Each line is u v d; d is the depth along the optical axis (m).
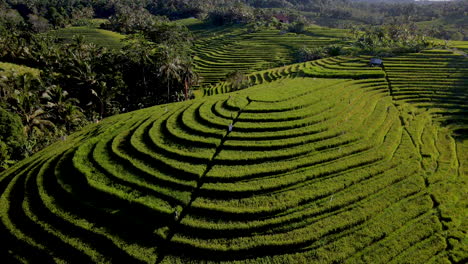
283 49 99.81
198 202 23.47
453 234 22.30
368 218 23.12
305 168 27.59
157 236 21.52
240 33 124.88
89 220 23.22
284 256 20.09
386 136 34.81
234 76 69.06
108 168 27.62
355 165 28.62
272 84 50.62
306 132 32.44
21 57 64.88
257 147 29.53
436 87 49.56
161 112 39.53
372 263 19.83
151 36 81.25
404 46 71.06
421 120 39.91
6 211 25.00
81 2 165.62
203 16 162.12
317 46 96.31
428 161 30.88
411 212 23.83
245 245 20.55
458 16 150.62
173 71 56.34
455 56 62.25
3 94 45.22
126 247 21.02
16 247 22.28
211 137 31.19
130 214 23.23
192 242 20.81
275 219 22.31
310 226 22.00
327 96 42.84
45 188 26.69
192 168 26.55
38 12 142.12
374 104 43.12
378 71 54.84
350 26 133.62
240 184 25.08
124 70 59.56
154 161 28.14
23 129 40.56
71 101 50.88
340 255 20.09
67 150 32.28
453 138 36.41
